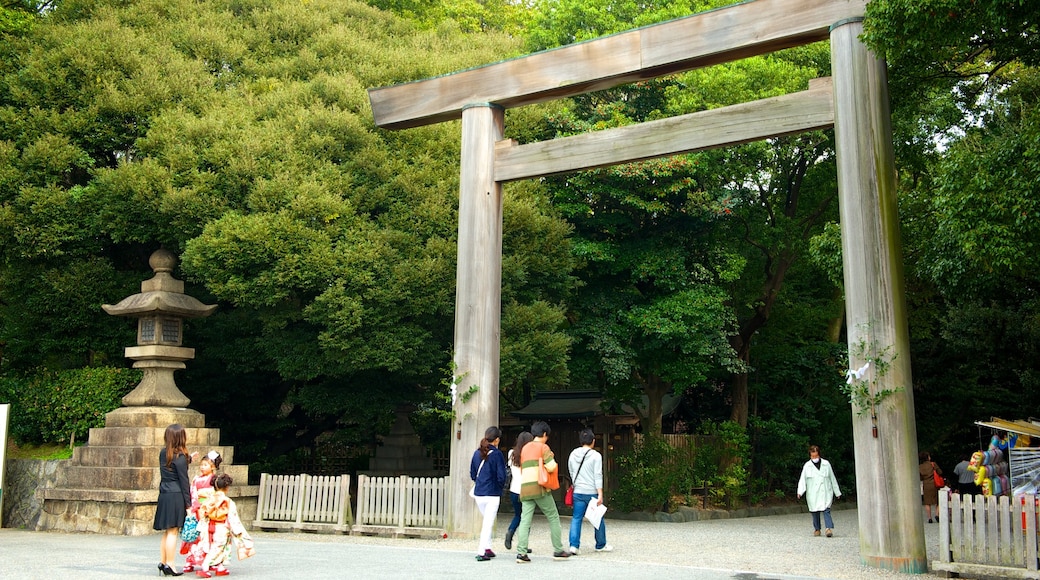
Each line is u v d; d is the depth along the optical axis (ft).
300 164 50.19
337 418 68.33
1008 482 44.55
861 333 30.60
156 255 48.96
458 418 40.42
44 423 51.01
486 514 31.48
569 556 32.73
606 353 59.41
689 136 37.29
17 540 39.86
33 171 50.06
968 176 35.96
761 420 76.23
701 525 55.47
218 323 57.26
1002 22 29.37
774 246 72.43
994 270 34.37
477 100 42.68
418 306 48.24
